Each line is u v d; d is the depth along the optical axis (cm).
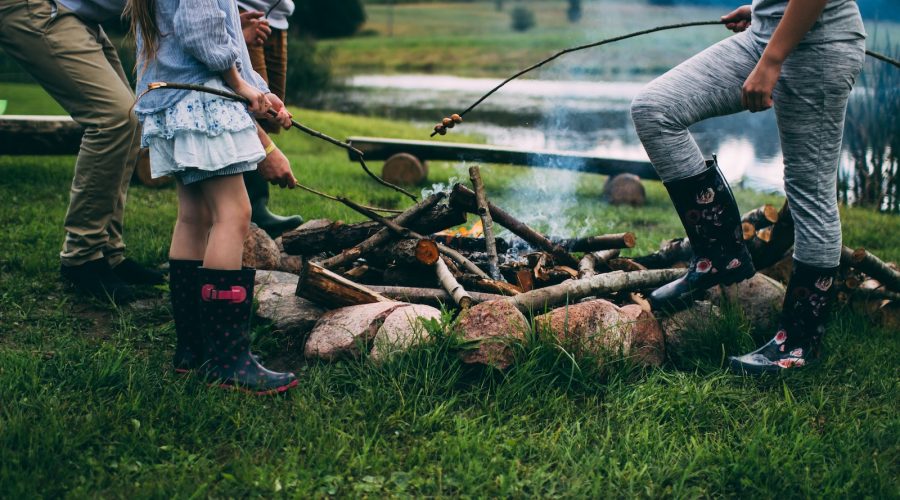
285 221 548
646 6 3931
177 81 290
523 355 319
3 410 279
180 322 321
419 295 371
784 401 316
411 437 278
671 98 324
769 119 1480
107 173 394
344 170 883
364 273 392
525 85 2278
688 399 307
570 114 1655
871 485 258
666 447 279
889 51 919
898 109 887
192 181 296
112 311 397
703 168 334
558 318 333
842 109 317
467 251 419
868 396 329
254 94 300
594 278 372
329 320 347
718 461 270
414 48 3675
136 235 520
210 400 289
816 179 325
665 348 358
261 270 412
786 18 296
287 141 1125
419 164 819
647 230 650
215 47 283
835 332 380
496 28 4906
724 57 325
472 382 318
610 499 246
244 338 307
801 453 275
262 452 266
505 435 280
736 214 342
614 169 792
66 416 276
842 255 394
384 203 689
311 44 2053
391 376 305
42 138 689
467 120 1581
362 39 3966
